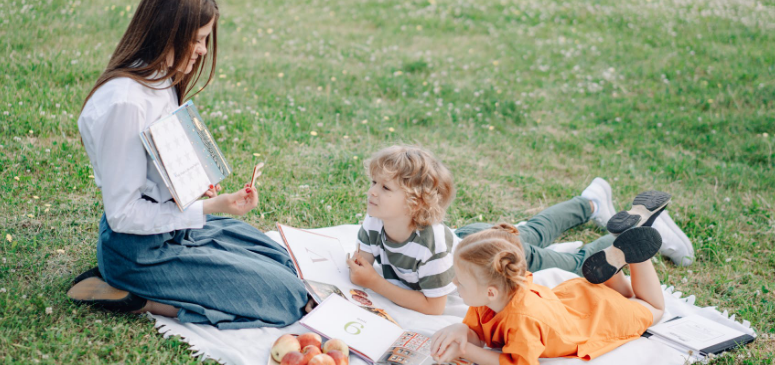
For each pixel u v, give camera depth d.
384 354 2.77
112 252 2.78
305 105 6.52
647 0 13.05
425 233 3.10
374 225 3.28
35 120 4.97
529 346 2.64
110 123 2.52
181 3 2.57
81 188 4.17
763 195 5.26
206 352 2.69
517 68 8.72
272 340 2.83
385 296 3.23
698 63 9.15
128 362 2.60
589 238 4.45
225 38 8.69
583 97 7.82
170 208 2.73
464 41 10.02
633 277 3.27
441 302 3.20
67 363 2.56
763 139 6.44
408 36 10.03
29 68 6.12
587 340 2.89
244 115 5.72
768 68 8.86
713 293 3.77
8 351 2.55
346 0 12.09
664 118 7.08
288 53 8.48
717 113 7.25
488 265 2.64
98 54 7.02
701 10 12.42
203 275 2.86
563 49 9.70
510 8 12.05
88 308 2.88
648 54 9.62
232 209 2.78
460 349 2.74
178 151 2.69
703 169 5.75
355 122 6.23
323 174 4.92
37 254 3.36
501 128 6.62
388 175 2.94
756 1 13.05
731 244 4.31
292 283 3.04
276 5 11.24
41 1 8.38
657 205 3.30
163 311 2.91
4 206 3.79
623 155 6.07
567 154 6.03
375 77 7.79
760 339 3.24
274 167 4.89
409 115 6.56
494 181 5.29
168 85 2.79
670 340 3.07
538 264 3.65
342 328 2.89
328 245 3.51
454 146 5.98
